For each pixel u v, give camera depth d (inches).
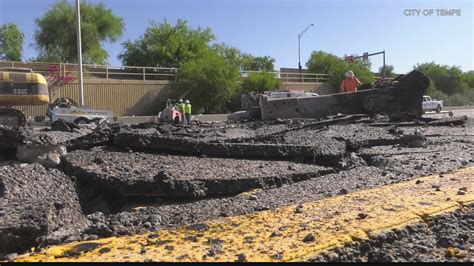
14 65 1362.0
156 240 143.9
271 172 260.1
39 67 1401.3
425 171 257.1
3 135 256.8
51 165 254.5
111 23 2065.7
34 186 216.8
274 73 1980.8
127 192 224.1
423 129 444.1
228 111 1766.7
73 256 130.6
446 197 183.0
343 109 506.9
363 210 167.8
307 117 501.4
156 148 295.7
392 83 520.7
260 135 347.3
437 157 305.4
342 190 210.2
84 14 2010.3
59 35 1945.1
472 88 3171.8
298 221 157.8
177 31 2085.4
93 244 141.3
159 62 2023.9
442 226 154.0
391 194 192.1
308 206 179.3
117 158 271.9
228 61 1931.6
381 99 503.2
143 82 1573.6
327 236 139.3
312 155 309.0
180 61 2004.2
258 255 126.7
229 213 186.2
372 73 2358.5
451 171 251.3
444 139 389.4
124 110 1530.5
